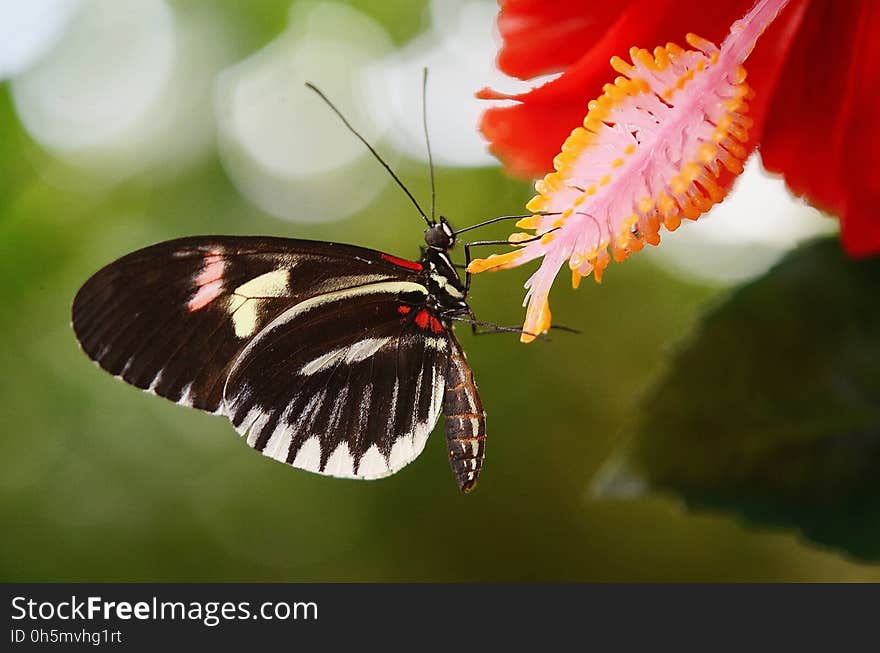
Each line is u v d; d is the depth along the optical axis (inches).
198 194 22.7
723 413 11.0
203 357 12.6
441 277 12.9
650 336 29.3
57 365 25.1
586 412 31.4
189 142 22.0
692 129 10.9
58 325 22.5
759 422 11.0
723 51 11.0
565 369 30.8
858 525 10.9
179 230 22.8
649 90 10.9
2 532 27.8
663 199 10.9
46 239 18.8
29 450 26.3
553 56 11.3
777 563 30.9
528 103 11.2
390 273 12.9
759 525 10.9
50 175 18.3
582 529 31.9
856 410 11.0
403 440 13.0
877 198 11.0
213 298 12.5
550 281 10.9
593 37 11.2
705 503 11.0
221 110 21.8
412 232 27.2
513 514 32.0
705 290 27.8
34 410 25.4
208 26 20.4
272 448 12.8
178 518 30.1
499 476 31.9
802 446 11.0
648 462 11.0
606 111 10.9
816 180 11.2
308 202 26.3
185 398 12.5
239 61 21.0
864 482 10.9
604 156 10.9
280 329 12.7
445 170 26.0
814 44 11.1
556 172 10.9
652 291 28.8
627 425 11.0
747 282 11.1
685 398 11.0
